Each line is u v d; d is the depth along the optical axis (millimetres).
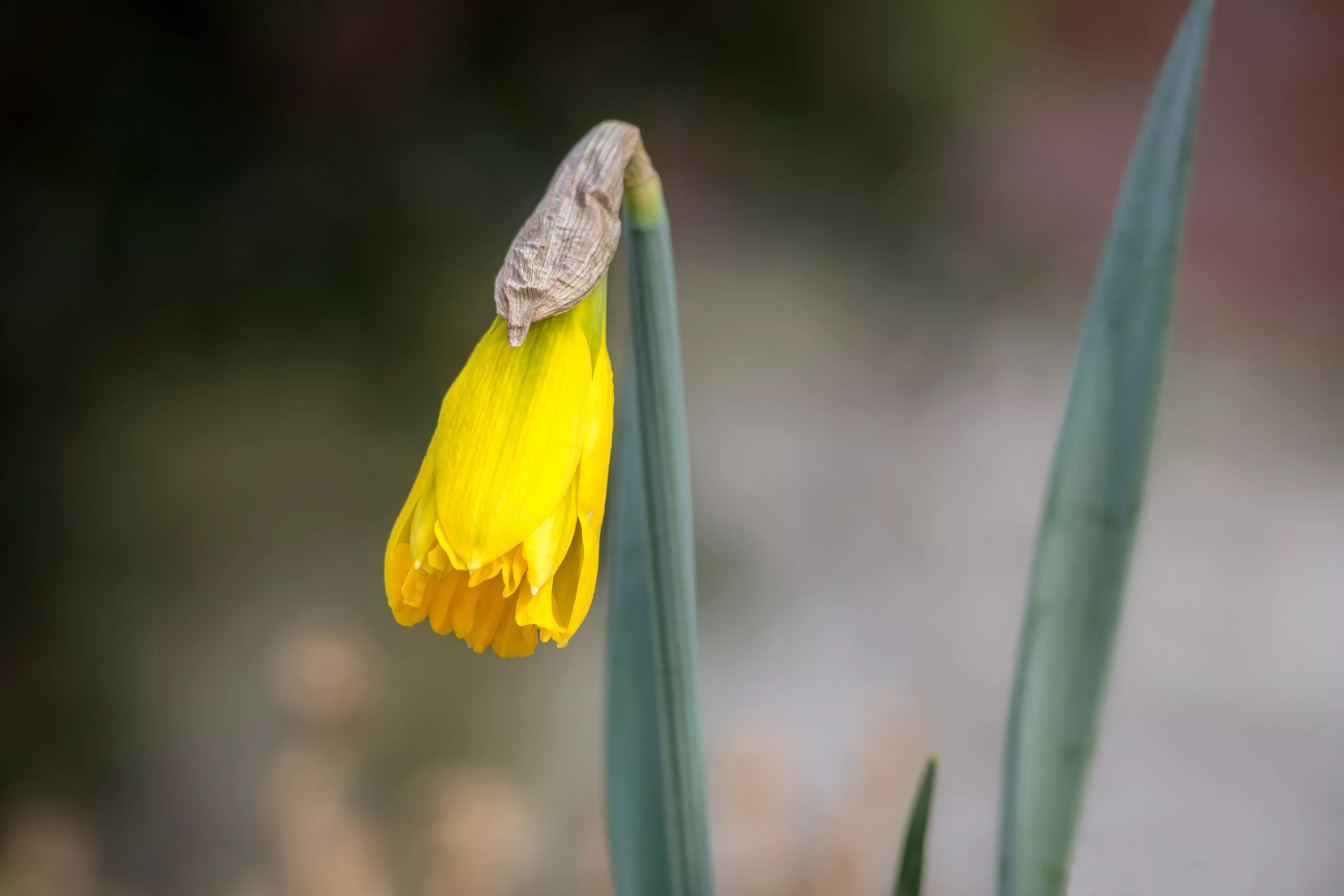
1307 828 1424
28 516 1285
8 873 1067
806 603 1713
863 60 1325
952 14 1349
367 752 1323
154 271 1209
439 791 1207
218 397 1278
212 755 1396
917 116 1383
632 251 483
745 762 973
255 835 1354
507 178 1288
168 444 1310
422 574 479
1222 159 2727
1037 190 2027
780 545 1730
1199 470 2166
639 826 526
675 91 1344
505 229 1289
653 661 526
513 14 1279
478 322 1276
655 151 1583
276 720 1407
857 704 1565
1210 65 2773
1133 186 503
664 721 502
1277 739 1598
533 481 473
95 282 1213
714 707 1539
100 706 1360
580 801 1251
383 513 1442
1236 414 2299
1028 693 512
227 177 1215
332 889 953
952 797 1504
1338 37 2736
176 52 1191
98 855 1272
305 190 1221
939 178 1465
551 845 1295
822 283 1664
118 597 1369
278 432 1322
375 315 1232
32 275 1204
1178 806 1476
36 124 1181
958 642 1718
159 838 1352
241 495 1394
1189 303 2531
